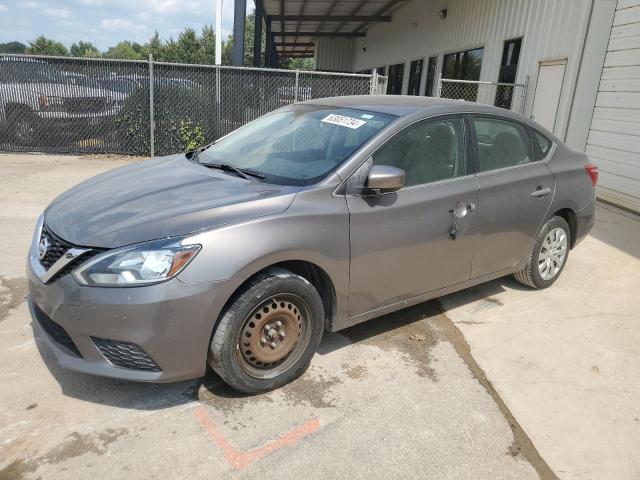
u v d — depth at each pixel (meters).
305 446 2.67
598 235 6.79
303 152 3.55
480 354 3.67
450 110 3.84
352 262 3.21
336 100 4.23
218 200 2.96
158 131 10.67
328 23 24.45
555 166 4.55
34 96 10.25
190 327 2.66
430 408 3.04
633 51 8.24
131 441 2.64
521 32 11.12
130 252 2.62
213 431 2.74
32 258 3.02
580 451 2.77
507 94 11.79
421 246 3.54
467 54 14.09
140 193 3.17
